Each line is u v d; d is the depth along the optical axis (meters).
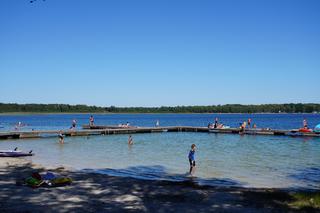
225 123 113.31
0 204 14.40
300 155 32.91
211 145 41.97
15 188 17.31
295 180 21.75
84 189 17.53
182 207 14.38
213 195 16.62
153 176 22.83
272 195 16.64
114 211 13.67
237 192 17.36
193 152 24.28
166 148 39.12
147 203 14.99
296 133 53.62
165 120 149.50
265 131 56.34
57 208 13.94
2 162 26.91
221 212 13.70
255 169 25.44
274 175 23.27
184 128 67.31
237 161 29.16
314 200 15.35
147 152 35.53
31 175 20.53
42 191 16.78
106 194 16.58
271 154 33.53
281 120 135.38
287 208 14.20
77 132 56.38
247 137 52.94
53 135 55.22
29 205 14.30
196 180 21.52
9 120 142.75
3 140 47.81
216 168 25.81
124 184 19.12
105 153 34.78
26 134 51.50
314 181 21.47
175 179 21.81
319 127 52.91
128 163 28.39
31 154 32.81
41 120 143.62
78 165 27.30
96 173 23.02
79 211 13.59
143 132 63.81
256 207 14.41
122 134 59.69
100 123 115.56
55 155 33.25
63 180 18.34
